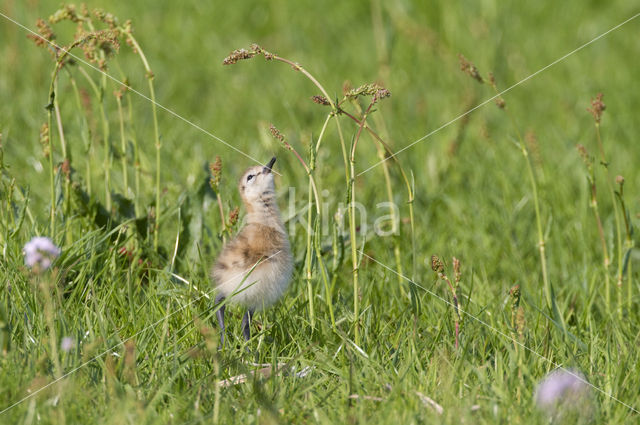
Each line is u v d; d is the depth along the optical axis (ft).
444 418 22.18
